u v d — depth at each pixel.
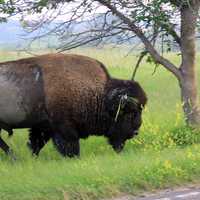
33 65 24.83
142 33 27.59
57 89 24.45
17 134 29.77
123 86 25.22
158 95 41.91
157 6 25.89
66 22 26.30
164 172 18.83
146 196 17.23
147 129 27.61
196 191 17.67
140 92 25.33
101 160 21.70
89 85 24.81
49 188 17.30
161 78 53.00
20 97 24.69
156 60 28.30
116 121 25.34
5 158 25.06
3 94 24.73
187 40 28.02
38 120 24.94
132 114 25.44
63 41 26.77
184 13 27.75
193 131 27.59
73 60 25.06
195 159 20.38
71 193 17.02
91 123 25.12
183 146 25.95
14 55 51.56
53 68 24.70
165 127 28.61
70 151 24.92
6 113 24.92
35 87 24.62
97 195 17.09
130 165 19.69
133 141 26.92
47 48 26.08
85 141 27.72
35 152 26.12
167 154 22.14
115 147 25.83
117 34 27.27
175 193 17.47
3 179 18.88
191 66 28.34
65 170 19.58
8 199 16.75
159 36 27.64
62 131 24.72
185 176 18.88
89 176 18.30
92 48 27.47
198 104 28.50
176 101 38.72
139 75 55.59
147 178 18.38
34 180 18.30
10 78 24.75
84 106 24.77
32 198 16.72
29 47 25.84
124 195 17.33
